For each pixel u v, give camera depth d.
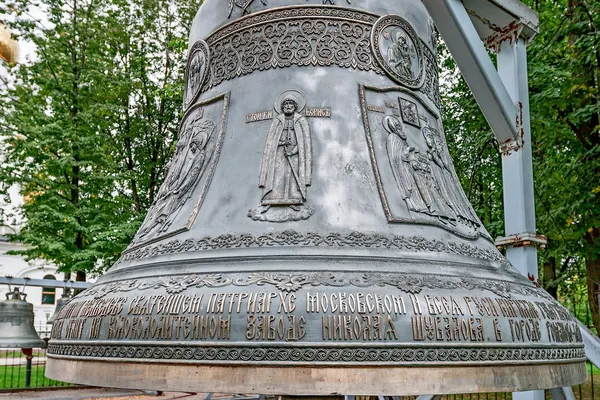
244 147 2.19
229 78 2.44
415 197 2.11
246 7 2.50
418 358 1.56
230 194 2.07
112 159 16.75
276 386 1.51
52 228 14.86
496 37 3.29
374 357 1.53
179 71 17.69
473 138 10.16
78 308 1.95
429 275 1.79
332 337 1.54
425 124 2.46
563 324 2.00
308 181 2.01
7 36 18.23
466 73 2.99
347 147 2.14
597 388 10.34
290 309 1.58
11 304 9.05
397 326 1.58
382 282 1.69
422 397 3.35
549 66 9.44
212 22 2.65
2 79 16.45
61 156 15.70
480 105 3.08
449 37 2.86
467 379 1.61
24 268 29.66
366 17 2.43
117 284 1.94
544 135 9.77
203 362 1.55
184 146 2.45
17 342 8.71
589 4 9.54
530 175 3.07
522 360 1.72
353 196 2.02
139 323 1.67
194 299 1.66
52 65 16.27
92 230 14.60
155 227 2.21
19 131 15.08
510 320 1.76
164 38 17.67
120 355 1.66
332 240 1.85
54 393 9.27
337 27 2.38
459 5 2.83
